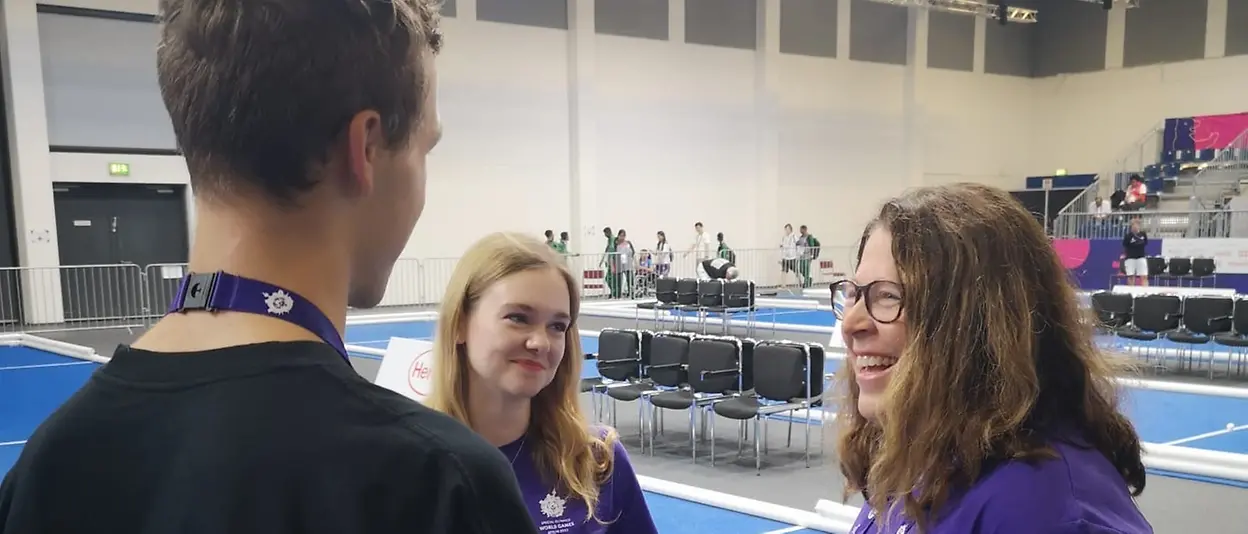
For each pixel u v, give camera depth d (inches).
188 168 22.5
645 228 683.4
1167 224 606.9
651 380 240.7
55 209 501.7
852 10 766.5
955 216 38.3
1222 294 374.3
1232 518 164.4
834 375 53.4
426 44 24.3
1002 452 34.9
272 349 21.3
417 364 148.3
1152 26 793.6
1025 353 35.6
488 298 62.0
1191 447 216.5
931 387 36.4
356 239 23.3
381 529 20.1
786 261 698.2
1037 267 37.7
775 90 725.9
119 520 21.0
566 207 655.1
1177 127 764.6
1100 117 832.3
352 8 21.4
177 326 22.8
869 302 41.2
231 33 20.7
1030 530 32.4
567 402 65.3
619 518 67.5
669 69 686.5
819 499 179.6
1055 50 860.6
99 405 22.4
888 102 796.0
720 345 221.3
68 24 498.0
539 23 633.6
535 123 637.3
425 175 24.8
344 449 20.5
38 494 21.8
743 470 201.9
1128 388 40.7
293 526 20.0
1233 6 745.6
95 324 491.2
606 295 637.3
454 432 21.6
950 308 36.8
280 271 22.0
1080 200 756.0
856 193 782.5
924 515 37.0
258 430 20.5
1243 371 321.1
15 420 251.0
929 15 802.2
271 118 20.8
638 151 676.1
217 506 20.0
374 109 22.1
